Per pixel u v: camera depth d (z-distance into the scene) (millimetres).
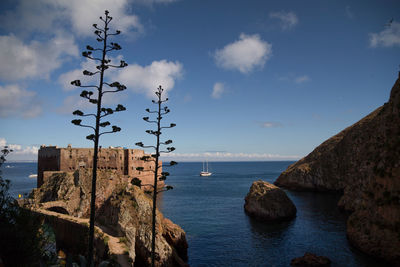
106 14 16156
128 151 81812
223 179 177500
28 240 13711
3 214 13766
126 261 24906
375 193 39438
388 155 40125
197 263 33562
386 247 32594
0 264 11297
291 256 35188
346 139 109000
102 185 40625
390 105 51375
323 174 109125
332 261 32844
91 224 15109
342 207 66500
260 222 55156
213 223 54469
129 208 33844
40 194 41375
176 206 74250
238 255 36031
